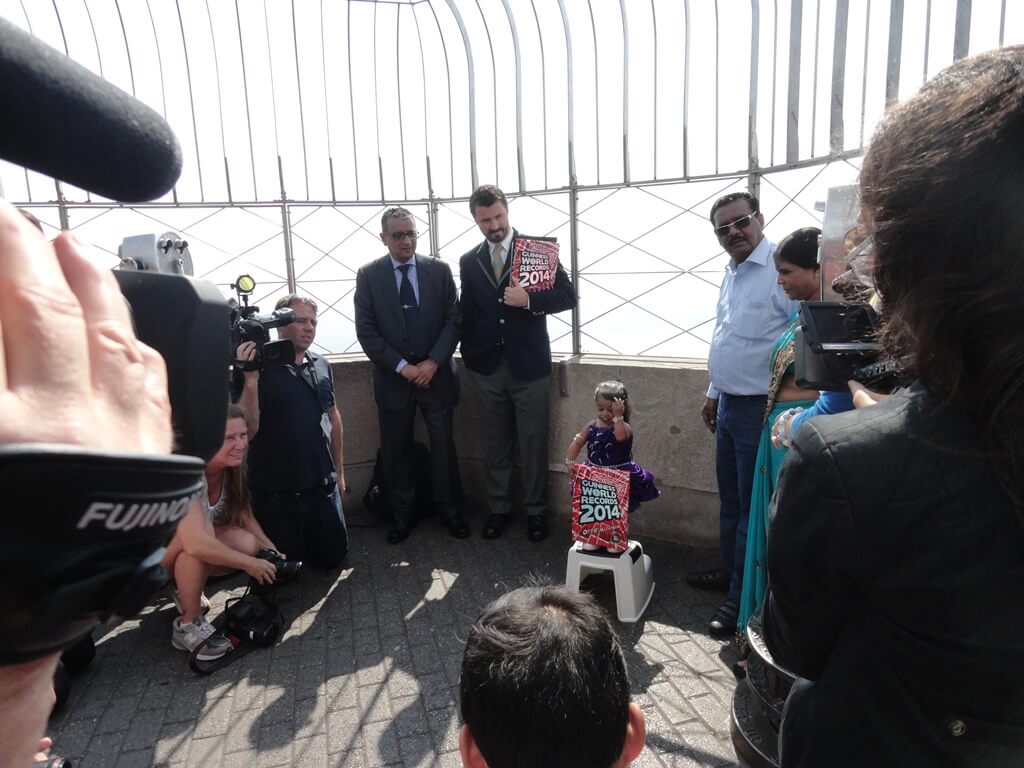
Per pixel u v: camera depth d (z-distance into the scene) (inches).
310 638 139.3
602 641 45.7
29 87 14.6
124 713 116.4
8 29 14.5
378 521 202.5
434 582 163.0
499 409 184.7
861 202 32.8
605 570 142.5
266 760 104.0
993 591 28.9
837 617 35.3
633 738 47.1
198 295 23.4
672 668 122.9
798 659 39.6
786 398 105.2
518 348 176.2
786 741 40.7
